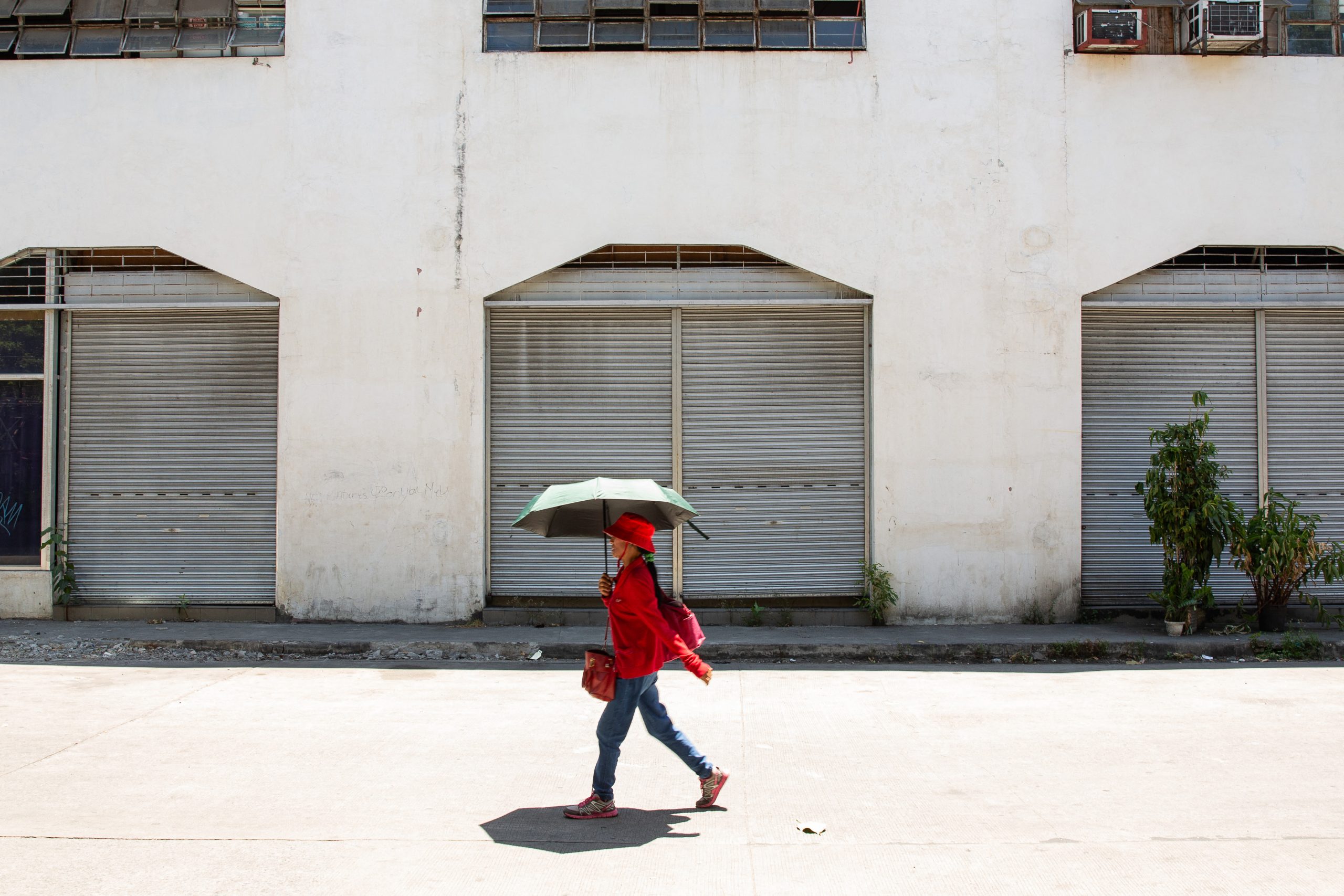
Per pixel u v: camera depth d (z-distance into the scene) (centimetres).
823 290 1041
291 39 1031
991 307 1028
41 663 877
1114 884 418
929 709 732
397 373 1023
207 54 1041
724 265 1043
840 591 1041
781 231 1027
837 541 1043
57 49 1044
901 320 1027
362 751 617
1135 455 1056
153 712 710
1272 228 1038
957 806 518
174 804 517
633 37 1041
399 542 1018
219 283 1043
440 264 1024
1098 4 1036
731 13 1041
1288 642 933
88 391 1048
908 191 1030
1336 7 1062
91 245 1029
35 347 1048
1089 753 614
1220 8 1012
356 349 1023
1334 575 955
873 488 1029
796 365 1045
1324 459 1064
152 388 1045
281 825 488
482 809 514
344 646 932
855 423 1044
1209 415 1007
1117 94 1036
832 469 1044
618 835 477
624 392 1042
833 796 535
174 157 1029
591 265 1040
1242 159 1039
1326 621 1009
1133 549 1056
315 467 1020
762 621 1024
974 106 1032
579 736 653
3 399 1048
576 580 1038
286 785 550
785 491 1044
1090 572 1054
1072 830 481
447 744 634
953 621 1023
